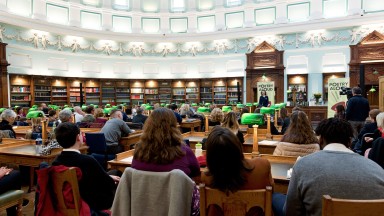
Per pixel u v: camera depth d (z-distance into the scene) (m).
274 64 17.11
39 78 15.41
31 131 5.77
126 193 2.01
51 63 16.34
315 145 3.34
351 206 1.50
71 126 2.51
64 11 16.86
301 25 16.30
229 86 18.42
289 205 1.88
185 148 2.27
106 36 18.05
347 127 1.90
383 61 14.71
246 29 17.53
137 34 18.70
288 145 3.41
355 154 1.81
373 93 15.32
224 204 1.86
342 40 15.88
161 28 19.36
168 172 1.96
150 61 19.42
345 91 8.48
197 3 19.23
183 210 1.92
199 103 17.67
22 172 5.09
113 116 5.71
